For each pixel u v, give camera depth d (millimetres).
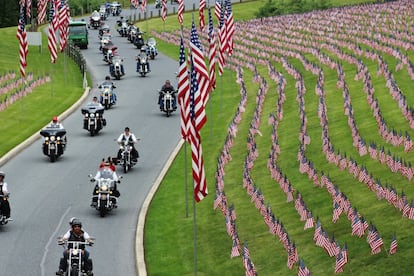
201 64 71562
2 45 189875
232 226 54562
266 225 56375
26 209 63594
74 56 168000
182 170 76750
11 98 114438
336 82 109562
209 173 75812
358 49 125625
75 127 98875
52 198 66812
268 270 48562
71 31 192750
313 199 60625
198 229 58500
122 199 67125
